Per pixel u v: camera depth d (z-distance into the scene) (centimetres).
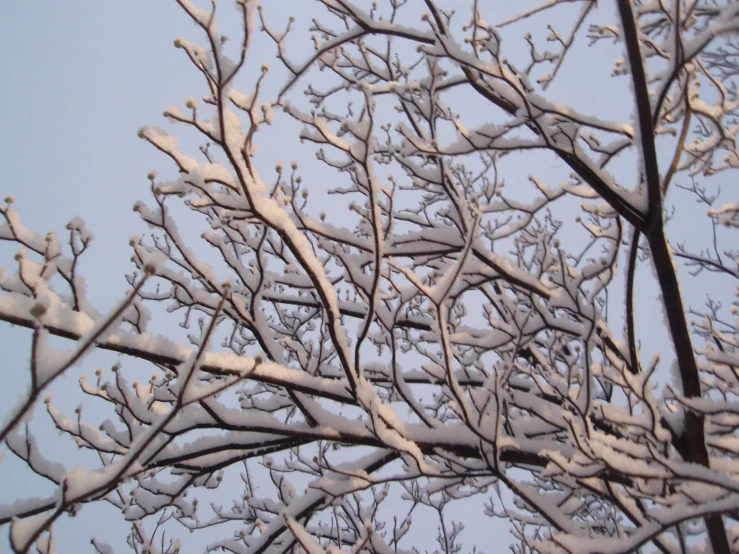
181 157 275
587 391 328
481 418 345
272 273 433
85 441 327
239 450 342
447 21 436
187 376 182
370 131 293
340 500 414
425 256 448
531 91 381
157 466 322
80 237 285
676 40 326
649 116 330
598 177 358
